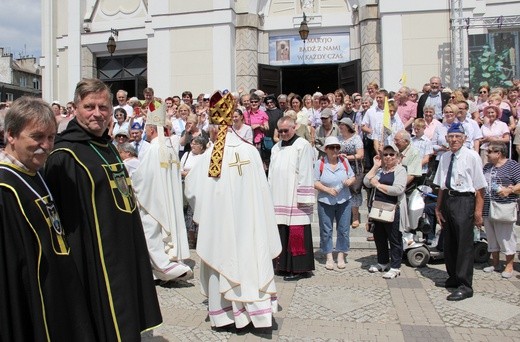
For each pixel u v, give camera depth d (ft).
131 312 10.05
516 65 41.29
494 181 20.16
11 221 8.09
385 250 21.25
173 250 19.40
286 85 64.64
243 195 14.69
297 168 20.15
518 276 20.43
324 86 67.05
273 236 15.02
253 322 14.38
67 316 8.78
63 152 9.82
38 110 8.38
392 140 26.50
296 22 47.80
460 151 18.03
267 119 29.48
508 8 43.32
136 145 25.99
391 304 17.24
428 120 27.53
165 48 48.06
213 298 14.84
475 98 36.65
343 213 21.81
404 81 40.68
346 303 17.38
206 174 14.93
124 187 10.59
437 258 22.50
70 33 53.83
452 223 18.13
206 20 46.68
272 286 14.55
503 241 20.20
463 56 42.32
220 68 46.55
